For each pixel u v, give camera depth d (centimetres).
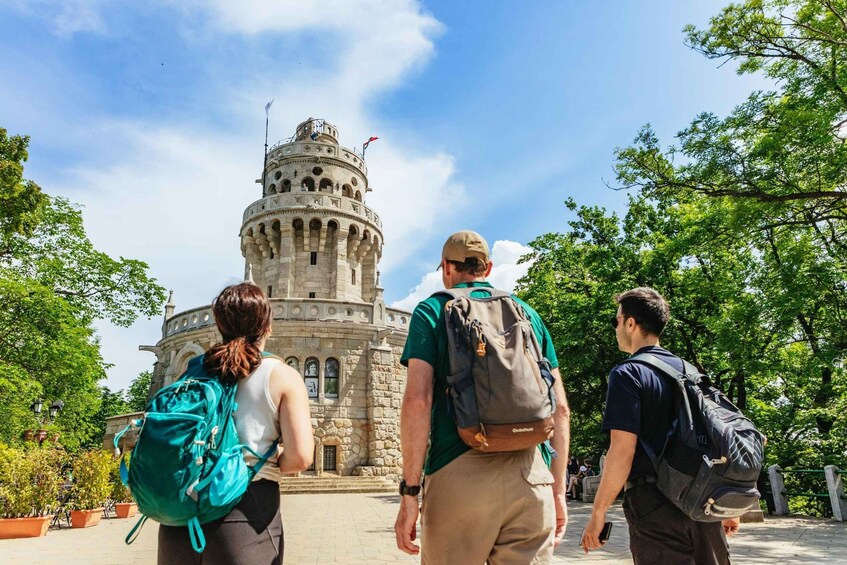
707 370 2045
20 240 2506
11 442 2103
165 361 3120
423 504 286
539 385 268
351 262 3822
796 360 1675
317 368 2831
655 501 312
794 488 1861
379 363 2919
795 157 1352
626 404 314
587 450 2667
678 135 1538
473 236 335
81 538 1149
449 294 306
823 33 1384
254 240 3838
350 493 2473
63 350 2275
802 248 1423
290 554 876
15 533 1158
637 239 2283
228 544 251
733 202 1465
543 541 278
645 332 358
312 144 3994
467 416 262
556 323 2281
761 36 1452
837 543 914
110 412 5266
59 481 1270
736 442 286
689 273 1975
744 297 1554
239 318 299
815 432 1956
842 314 1500
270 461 277
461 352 273
